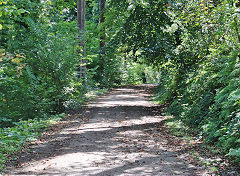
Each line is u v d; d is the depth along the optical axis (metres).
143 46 14.91
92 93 22.58
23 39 14.35
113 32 17.97
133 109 15.59
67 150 7.91
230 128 7.36
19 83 13.04
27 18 14.63
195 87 11.75
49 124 11.62
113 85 30.97
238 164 6.20
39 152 7.75
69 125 11.64
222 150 7.12
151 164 6.55
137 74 39.22
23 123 11.15
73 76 15.34
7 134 9.06
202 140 8.44
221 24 9.74
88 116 13.71
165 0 13.99
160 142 8.67
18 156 7.36
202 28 11.40
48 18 17.02
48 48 14.38
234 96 7.23
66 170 6.21
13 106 12.97
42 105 13.61
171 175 5.78
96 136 9.62
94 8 34.34
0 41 15.03
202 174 5.78
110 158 7.09
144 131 10.33
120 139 9.15
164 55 14.83
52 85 14.27
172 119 11.86
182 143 8.40
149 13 14.48
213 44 11.05
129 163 6.65
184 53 13.77
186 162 6.62
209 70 10.68
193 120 10.26
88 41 27.88
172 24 14.33
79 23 23.09
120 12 15.98
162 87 21.36
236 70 8.08
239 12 8.48
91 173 5.98
